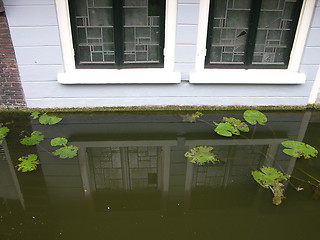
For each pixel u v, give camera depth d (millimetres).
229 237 2410
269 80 3889
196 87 3959
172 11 3502
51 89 3848
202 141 3535
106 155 3350
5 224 2502
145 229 2479
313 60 3836
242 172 3109
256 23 3713
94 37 3721
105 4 3553
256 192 2873
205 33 3672
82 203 2742
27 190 2852
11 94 3854
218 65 3953
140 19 3639
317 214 2615
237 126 3666
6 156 3180
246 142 3525
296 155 3170
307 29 3693
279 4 3658
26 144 3312
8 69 3682
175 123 3846
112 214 2631
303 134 3676
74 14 3559
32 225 2496
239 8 3656
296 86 4000
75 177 3041
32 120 3809
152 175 3117
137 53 3834
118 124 3803
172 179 3064
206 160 3168
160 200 2803
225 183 2988
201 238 2400
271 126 3820
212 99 4062
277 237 2410
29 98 3893
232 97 4066
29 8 3346
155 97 3998
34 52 3598
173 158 3316
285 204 2709
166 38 3674
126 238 2391
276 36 3848
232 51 3906
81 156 3307
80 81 3736
